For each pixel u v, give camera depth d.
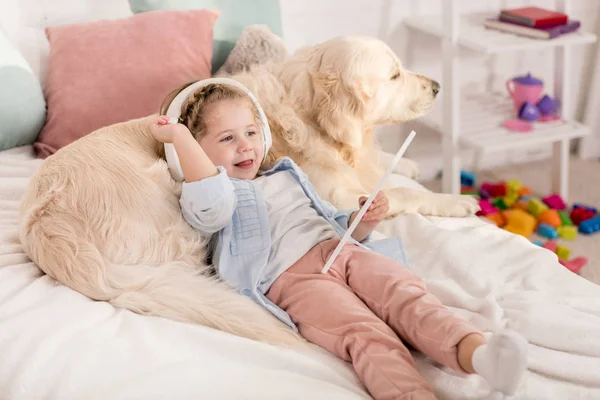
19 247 1.42
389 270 1.31
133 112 1.95
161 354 1.13
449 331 1.12
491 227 1.75
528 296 1.37
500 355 0.98
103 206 1.33
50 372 1.09
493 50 2.43
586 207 2.80
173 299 1.27
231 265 1.36
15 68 1.95
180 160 1.33
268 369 1.13
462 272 1.49
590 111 3.28
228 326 1.24
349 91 1.72
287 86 1.80
